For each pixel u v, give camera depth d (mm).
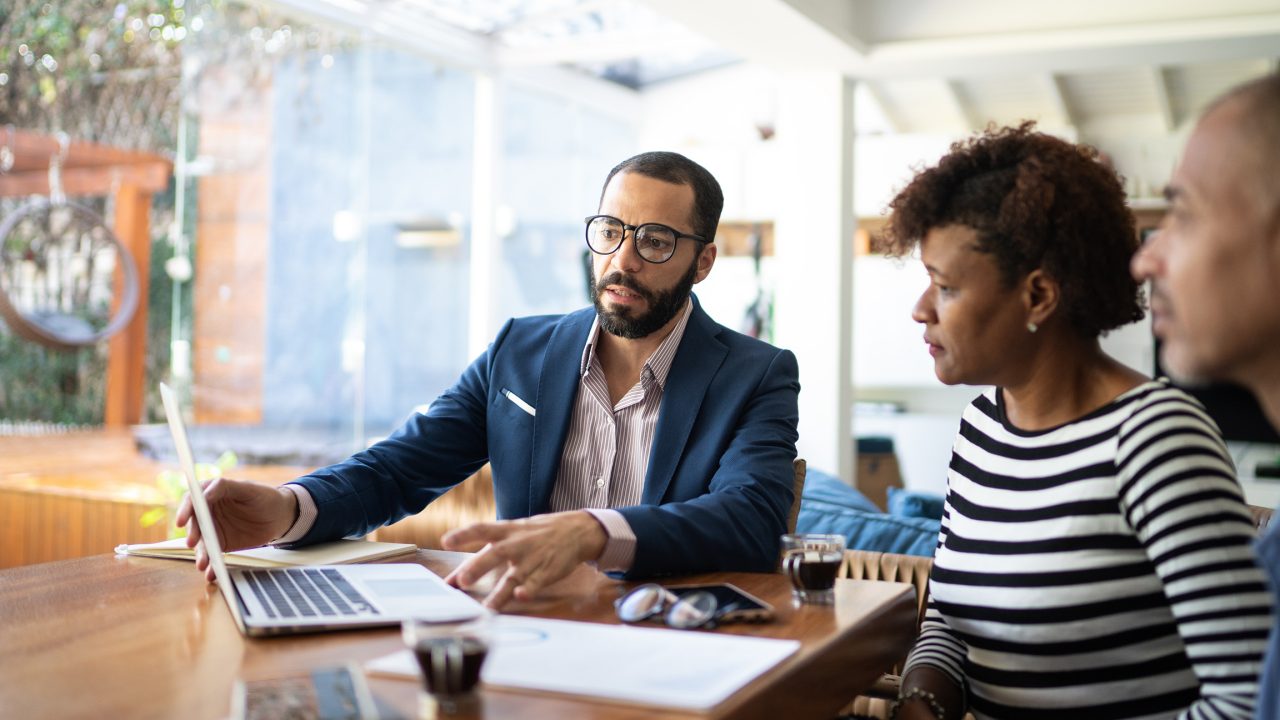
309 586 1318
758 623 1187
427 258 5648
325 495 1626
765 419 1740
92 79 7090
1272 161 823
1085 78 6684
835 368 5043
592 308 1942
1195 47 4441
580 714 872
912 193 1299
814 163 5082
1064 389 1262
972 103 7102
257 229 5109
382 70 5395
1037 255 1219
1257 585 1071
